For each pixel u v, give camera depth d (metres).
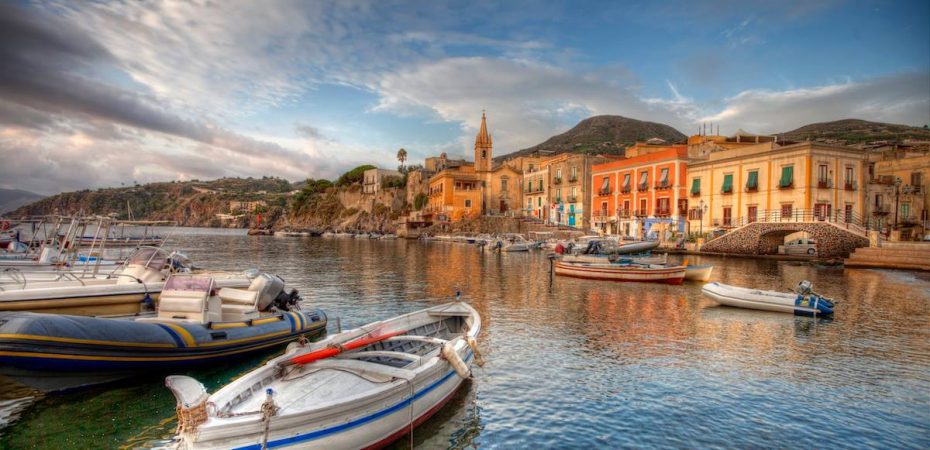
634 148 72.69
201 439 6.31
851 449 8.65
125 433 8.80
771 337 16.05
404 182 122.00
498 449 8.51
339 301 22.23
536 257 50.69
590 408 10.21
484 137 97.06
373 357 10.14
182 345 11.07
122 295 13.75
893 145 65.31
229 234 131.00
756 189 49.41
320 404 7.05
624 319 18.70
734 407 10.33
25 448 8.23
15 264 18.69
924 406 10.49
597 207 70.25
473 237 78.06
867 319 18.95
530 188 91.12
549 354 13.90
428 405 9.18
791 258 43.69
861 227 44.91
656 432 9.18
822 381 11.94
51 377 9.66
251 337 12.74
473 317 13.20
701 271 30.06
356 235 107.00
